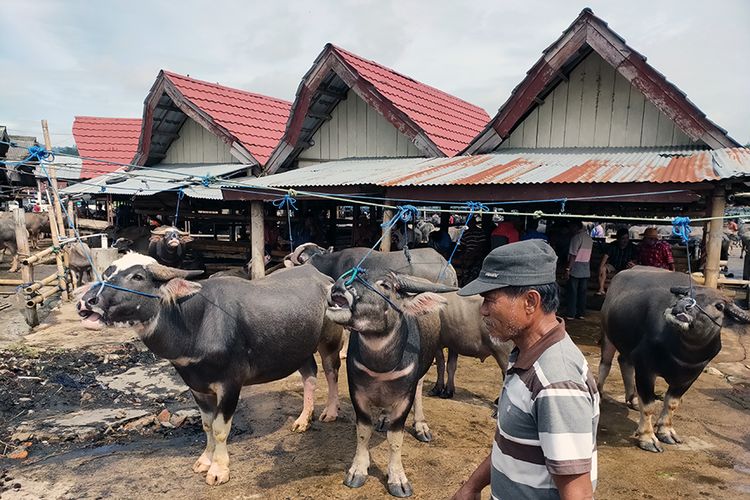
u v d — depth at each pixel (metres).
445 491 4.21
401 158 11.55
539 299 2.08
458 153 10.56
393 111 10.96
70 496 4.02
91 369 6.77
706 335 4.46
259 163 12.83
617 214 12.44
